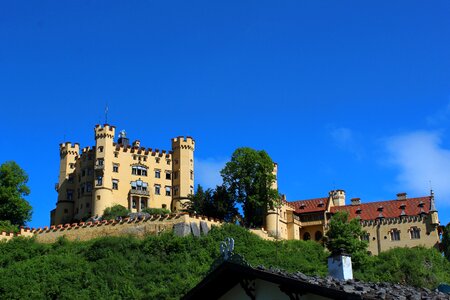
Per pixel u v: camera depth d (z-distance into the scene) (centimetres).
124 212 13288
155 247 9556
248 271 2473
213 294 2736
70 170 14900
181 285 8250
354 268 10262
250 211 12625
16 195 12700
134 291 8381
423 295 2612
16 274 8594
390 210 13275
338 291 2191
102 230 10388
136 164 14512
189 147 15162
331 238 10906
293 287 2344
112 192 14025
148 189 14500
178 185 14800
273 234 12256
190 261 9300
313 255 10556
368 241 13012
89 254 9356
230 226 10644
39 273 8675
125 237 9881
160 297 8056
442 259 11594
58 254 9612
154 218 10319
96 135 14338
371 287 2522
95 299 8081
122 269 8944
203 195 12588
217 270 2578
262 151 12900
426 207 12962
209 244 9844
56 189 14988
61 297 8081
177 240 9638
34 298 7975
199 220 10412
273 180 12688
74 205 14562
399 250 11462
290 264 9694
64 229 10469
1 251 9606
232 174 12744
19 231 10412
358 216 13412
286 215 13462
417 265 10425
